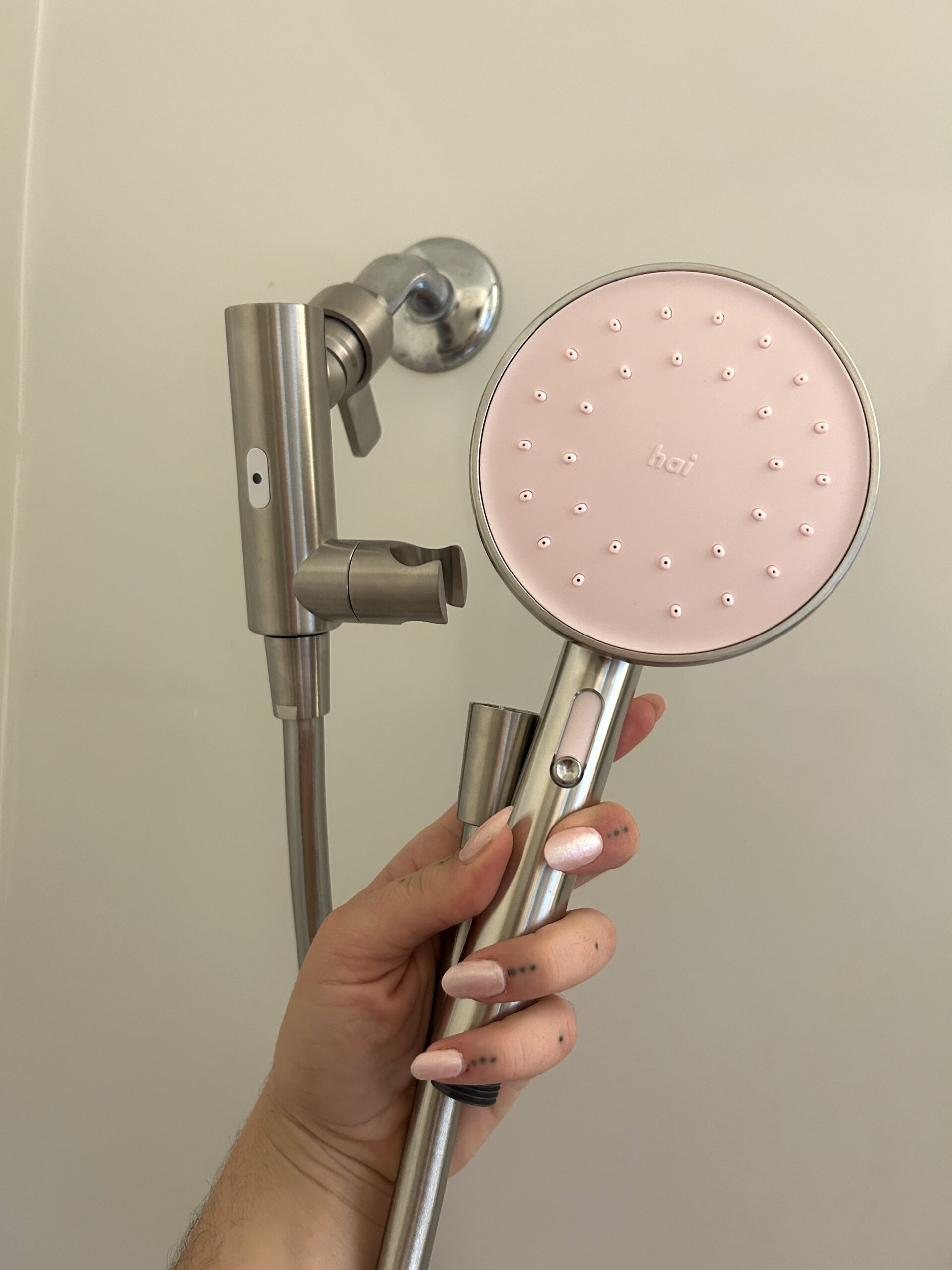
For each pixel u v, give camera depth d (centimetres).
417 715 47
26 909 52
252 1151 39
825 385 26
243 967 51
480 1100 30
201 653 49
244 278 45
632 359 27
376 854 48
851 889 44
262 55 43
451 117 42
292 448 31
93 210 46
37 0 44
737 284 27
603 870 31
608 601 27
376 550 31
